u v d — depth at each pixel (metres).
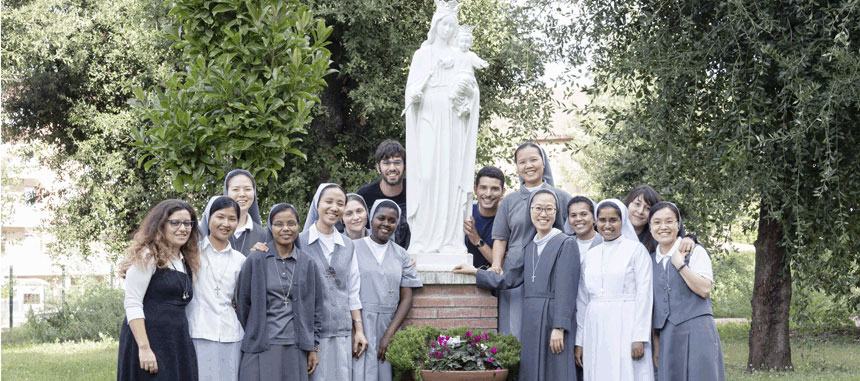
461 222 6.75
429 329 6.20
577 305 6.05
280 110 7.12
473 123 6.82
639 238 6.23
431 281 6.46
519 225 6.43
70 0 18.30
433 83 6.73
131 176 17.66
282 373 5.29
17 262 28.00
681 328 5.65
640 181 12.66
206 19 7.14
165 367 4.91
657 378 5.84
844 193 9.89
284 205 5.48
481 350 5.97
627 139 11.09
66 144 19.38
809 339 13.06
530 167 6.55
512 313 6.53
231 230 5.33
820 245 10.68
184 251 5.18
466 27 6.86
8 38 17.12
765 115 9.84
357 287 6.03
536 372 5.98
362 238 6.29
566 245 6.01
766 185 9.65
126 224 19.02
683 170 10.77
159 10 15.41
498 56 14.62
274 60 7.20
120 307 19.02
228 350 5.26
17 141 19.78
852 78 8.80
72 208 19.06
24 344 17.72
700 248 5.78
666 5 10.39
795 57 9.26
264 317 5.30
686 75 10.09
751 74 9.89
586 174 24.03
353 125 15.16
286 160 13.86
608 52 11.02
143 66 17.98
